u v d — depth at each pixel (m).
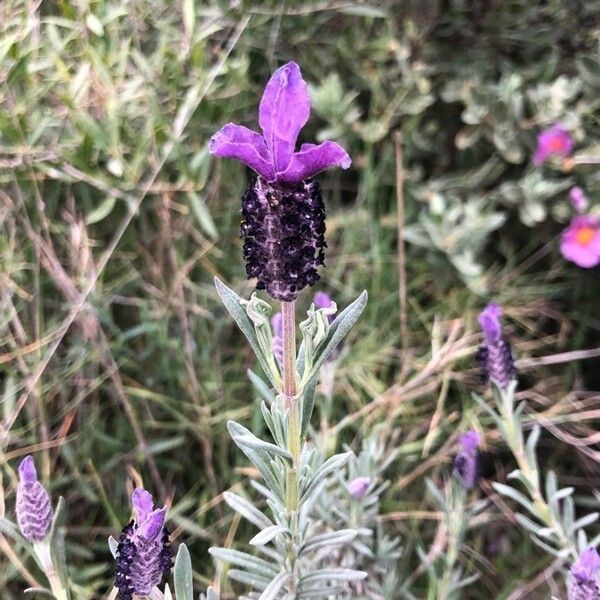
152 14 0.29
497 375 0.21
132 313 0.30
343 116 0.32
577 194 0.31
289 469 0.14
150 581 0.14
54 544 0.16
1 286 0.27
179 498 0.28
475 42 0.34
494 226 0.31
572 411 0.31
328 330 0.13
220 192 0.32
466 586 0.28
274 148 0.11
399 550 0.25
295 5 0.32
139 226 0.30
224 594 0.24
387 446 0.29
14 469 0.26
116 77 0.27
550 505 0.21
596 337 0.33
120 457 0.27
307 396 0.14
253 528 0.27
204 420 0.27
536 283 0.34
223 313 0.30
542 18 0.33
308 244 0.12
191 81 0.28
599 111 0.33
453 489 0.23
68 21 0.26
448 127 0.35
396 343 0.32
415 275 0.33
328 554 0.21
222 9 0.29
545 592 0.28
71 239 0.28
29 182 0.28
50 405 0.27
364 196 0.33
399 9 0.33
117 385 0.26
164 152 0.27
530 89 0.32
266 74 0.33
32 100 0.26
